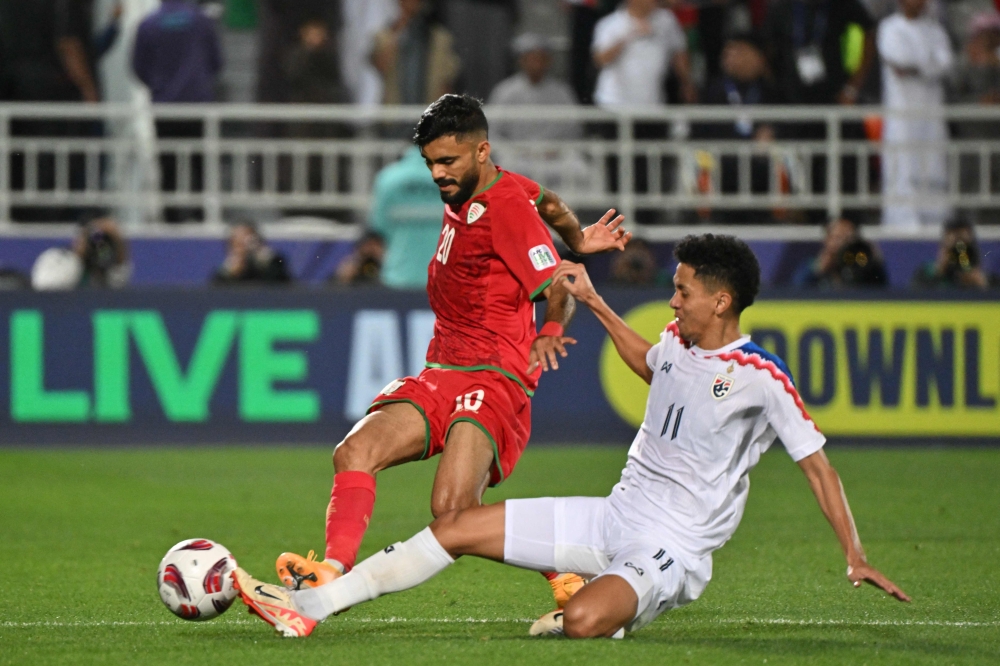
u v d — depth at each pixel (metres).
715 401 16.09
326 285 41.66
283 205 46.88
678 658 14.99
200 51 47.91
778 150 46.25
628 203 46.06
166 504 31.19
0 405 40.41
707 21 51.72
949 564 23.67
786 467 38.00
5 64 48.06
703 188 46.41
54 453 39.72
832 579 22.36
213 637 16.75
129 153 47.03
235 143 46.66
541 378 41.34
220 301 40.91
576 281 17.39
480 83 53.09
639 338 17.22
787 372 16.03
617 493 16.73
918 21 48.81
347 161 47.91
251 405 41.00
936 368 40.94
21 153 47.03
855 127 47.44
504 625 18.00
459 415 18.23
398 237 44.56
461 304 18.75
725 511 16.44
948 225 42.34
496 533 16.50
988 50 50.88
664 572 15.86
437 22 50.28
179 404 40.84
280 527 28.27
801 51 48.69
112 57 51.88
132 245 46.91
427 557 16.31
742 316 40.72
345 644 15.84
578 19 49.66
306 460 38.47
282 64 50.00
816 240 46.66
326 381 41.09
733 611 19.42
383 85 49.12
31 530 27.55
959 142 46.38
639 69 48.31
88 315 40.59
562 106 48.69
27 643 16.41
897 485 33.91
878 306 40.81
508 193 18.34
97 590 21.11
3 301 40.41
